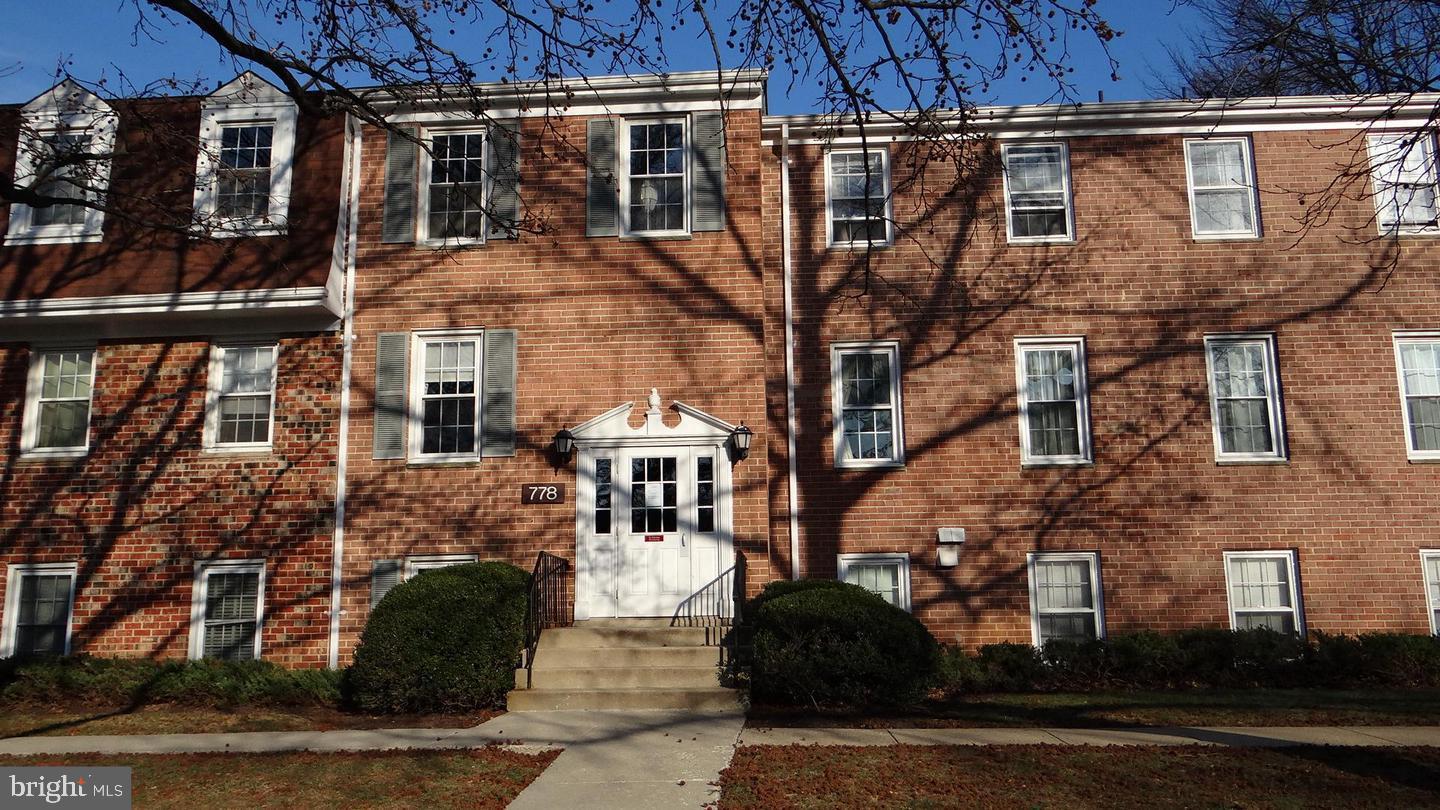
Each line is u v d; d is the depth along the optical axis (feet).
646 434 44.39
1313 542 45.24
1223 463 45.88
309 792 25.44
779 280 48.47
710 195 46.62
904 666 35.65
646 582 43.27
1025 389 47.11
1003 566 45.50
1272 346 46.96
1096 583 45.29
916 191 48.80
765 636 36.47
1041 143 49.14
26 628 44.78
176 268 45.27
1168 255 47.75
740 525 43.52
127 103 39.17
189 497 45.14
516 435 45.01
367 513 44.62
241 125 47.03
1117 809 23.34
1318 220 47.80
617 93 47.32
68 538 45.06
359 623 43.80
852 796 24.30
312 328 46.32
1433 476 45.65
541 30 32.68
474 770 27.09
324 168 46.50
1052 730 32.07
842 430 47.11
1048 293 47.60
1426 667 41.22
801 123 49.06
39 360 46.93
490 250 46.70
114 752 30.53
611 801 24.18
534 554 43.93
